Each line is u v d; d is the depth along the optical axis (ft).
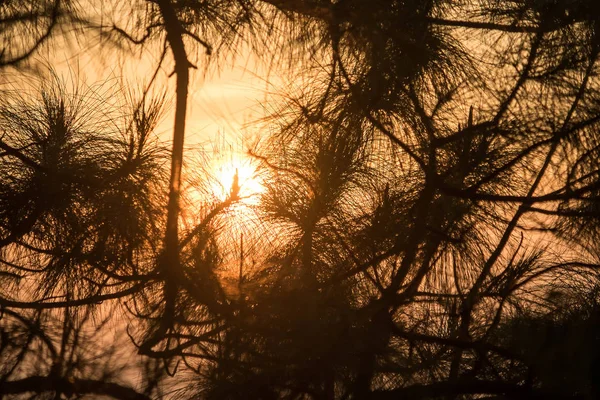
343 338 29.71
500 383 30.27
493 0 32.68
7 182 35.96
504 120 30.32
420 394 30.14
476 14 32.91
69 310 32.50
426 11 33.19
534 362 30.63
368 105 32.50
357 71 33.71
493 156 32.45
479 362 31.83
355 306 33.12
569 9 31.24
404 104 34.06
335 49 31.17
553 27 31.40
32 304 30.99
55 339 30.30
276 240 34.50
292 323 29.81
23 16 33.71
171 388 31.42
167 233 29.53
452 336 33.60
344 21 31.40
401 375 32.40
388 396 30.30
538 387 32.76
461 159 32.22
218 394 30.78
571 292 34.32
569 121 30.86
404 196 33.94
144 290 33.63
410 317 34.35
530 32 31.45
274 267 32.83
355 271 30.58
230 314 29.14
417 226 30.01
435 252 32.96
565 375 30.94
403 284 33.91
